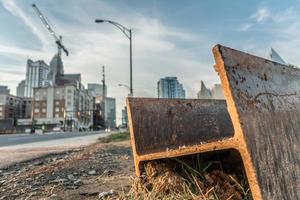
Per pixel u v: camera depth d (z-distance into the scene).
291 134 1.83
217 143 1.67
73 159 5.96
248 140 1.50
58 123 127.38
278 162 1.59
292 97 2.08
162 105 2.89
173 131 2.81
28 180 3.71
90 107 172.50
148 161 2.41
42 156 7.05
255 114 1.63
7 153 7.88
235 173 2.24
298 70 2.40
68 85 133.88
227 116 3.33
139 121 2.65
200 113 3.12
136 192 2.29
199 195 2.05
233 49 1.72
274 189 1.47
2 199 2.81
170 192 2.19
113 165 4.96
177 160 2.35
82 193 2.87
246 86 1.66
